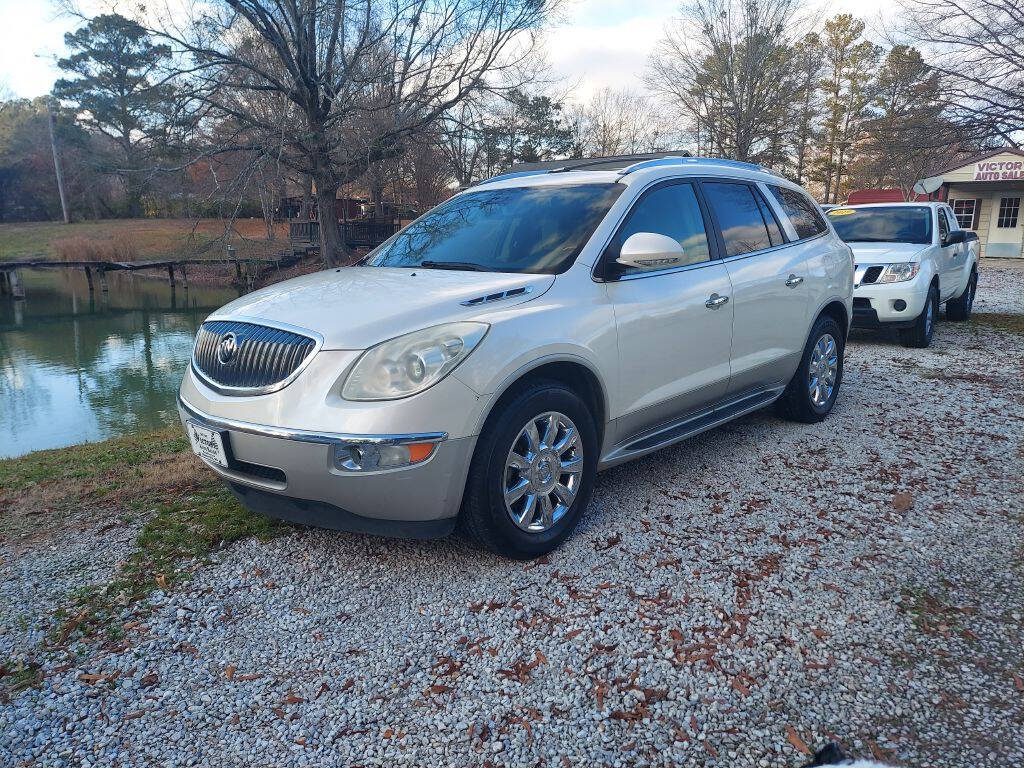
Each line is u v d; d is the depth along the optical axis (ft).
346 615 9.75
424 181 122.31
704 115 119.03
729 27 109.19
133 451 18.17
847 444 16.37
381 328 9.84
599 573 10.69
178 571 10.96
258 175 79.36
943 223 32.50
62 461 17.60
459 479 9.96
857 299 28.37
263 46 81.00
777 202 17.07
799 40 110.63
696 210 14.48
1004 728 7.49
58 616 9.80
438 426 9.58
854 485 13.93
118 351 61.21
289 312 10.72
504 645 9.02
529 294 11.13
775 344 15.97
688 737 7.47
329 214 91.40
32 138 237.25
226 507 13.25
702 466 15.03
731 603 9.84
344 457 9.46
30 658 8.91
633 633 9.20
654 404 13.01
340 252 92.84
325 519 10.16
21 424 35.91
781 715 7.75
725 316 14.28
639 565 10.90
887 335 32.35
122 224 200.23
